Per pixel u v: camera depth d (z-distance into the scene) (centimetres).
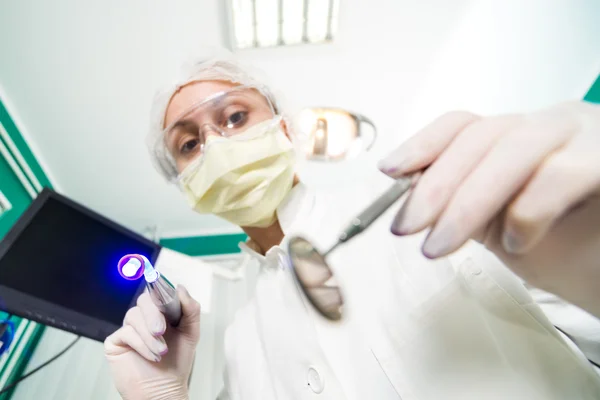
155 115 80
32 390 89
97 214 92
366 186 67
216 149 67
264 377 60
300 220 65
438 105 126
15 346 89
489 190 21
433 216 23
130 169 129
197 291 89
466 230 21
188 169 71
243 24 96
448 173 23
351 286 51
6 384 85
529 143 21
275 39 102
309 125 87
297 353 51
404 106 127
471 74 116
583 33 95
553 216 19
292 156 73
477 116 27
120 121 113
